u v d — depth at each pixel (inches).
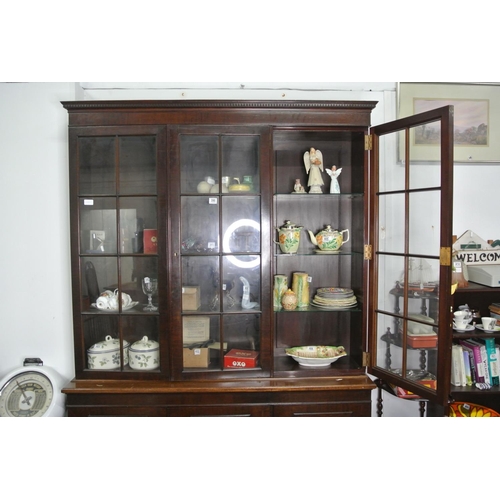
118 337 76.4
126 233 74.8
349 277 86.4
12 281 87.9
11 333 88.5
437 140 85.9
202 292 74.7
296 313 86.7
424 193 71.8
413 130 85.7
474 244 87.3
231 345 75.8
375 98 88.9
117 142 73.1
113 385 73.2
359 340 80.0
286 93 88.5
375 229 76.6
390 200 85.4
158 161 72.4
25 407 78.6
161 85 87.7
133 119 72.5
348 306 79.7
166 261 73.0
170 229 72.7
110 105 71.7
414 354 72.6
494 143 88.8
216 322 75.3
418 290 72.3
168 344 74.0
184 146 73.4
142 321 76.2
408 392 78.8
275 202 85.3
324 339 87.0
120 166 73.9
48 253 87.7
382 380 82.7
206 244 74.1
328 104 72.9
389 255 77.0
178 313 73.7
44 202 87.2
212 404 72.6
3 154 86.4
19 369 80.9
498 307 85.0
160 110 72.3
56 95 86.2
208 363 75.8
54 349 88.8
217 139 73.3
